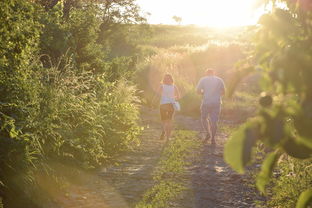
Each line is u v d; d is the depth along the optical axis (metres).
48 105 7.91
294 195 6.50
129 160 10.07
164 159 10.34
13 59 7.05
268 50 1.58
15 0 6.70
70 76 10.04
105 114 11.16
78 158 8.51
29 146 6.54
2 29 6.49
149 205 6.69
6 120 6.22
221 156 10.91
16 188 6.09
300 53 1.33
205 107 12.79
